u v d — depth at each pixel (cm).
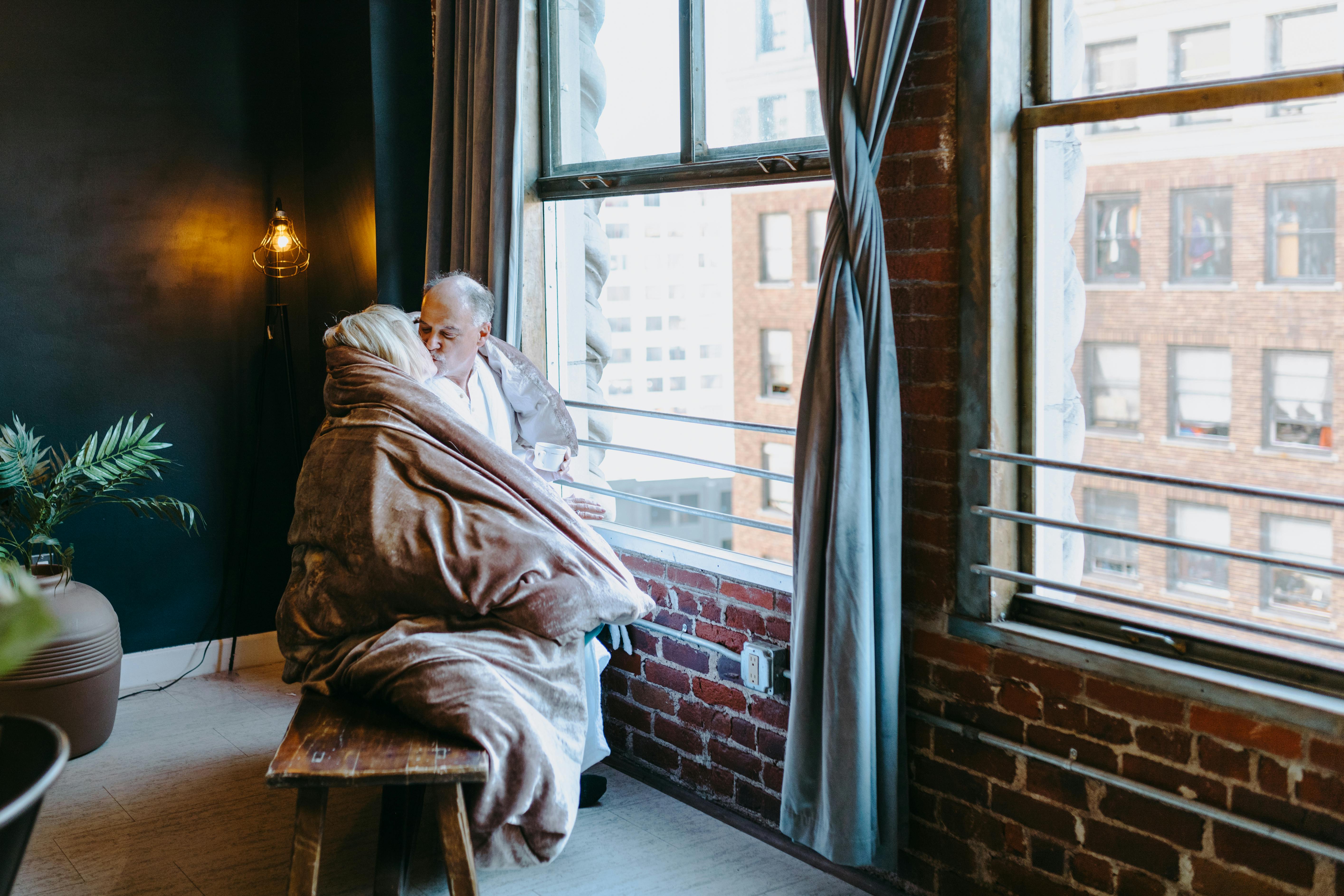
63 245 367
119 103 373
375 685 218
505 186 327
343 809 291
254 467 410
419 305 384
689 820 283
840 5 216
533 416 301
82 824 280
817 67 220
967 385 220
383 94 366
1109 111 201
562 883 250
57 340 369
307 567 242
